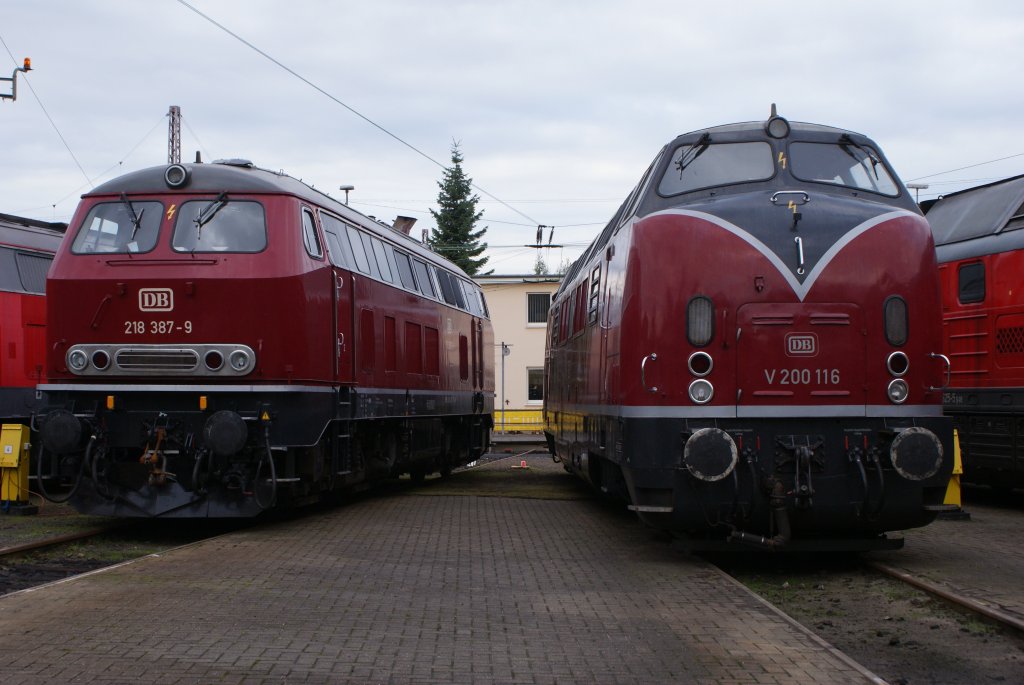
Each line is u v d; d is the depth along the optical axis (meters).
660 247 8.92
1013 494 16.97
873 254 8.84
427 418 17.97
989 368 14.02
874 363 8.71
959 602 7.42
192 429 11.00
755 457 8.58
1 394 15.15
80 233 11.35
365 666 5.60
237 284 10.96
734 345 8.71
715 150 9.62
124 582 7.89
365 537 10.73
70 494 11.07
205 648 5.91
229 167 11.61
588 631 6.47
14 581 8.45
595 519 12.72
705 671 5.56
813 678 5.43
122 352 10.92
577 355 14.15
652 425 8.73
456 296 20.42
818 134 9.65
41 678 5.28
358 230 14.06
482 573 8.56
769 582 8.77
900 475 8.34
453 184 55.94
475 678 5.41
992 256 14.02
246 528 11.50
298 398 11.17
